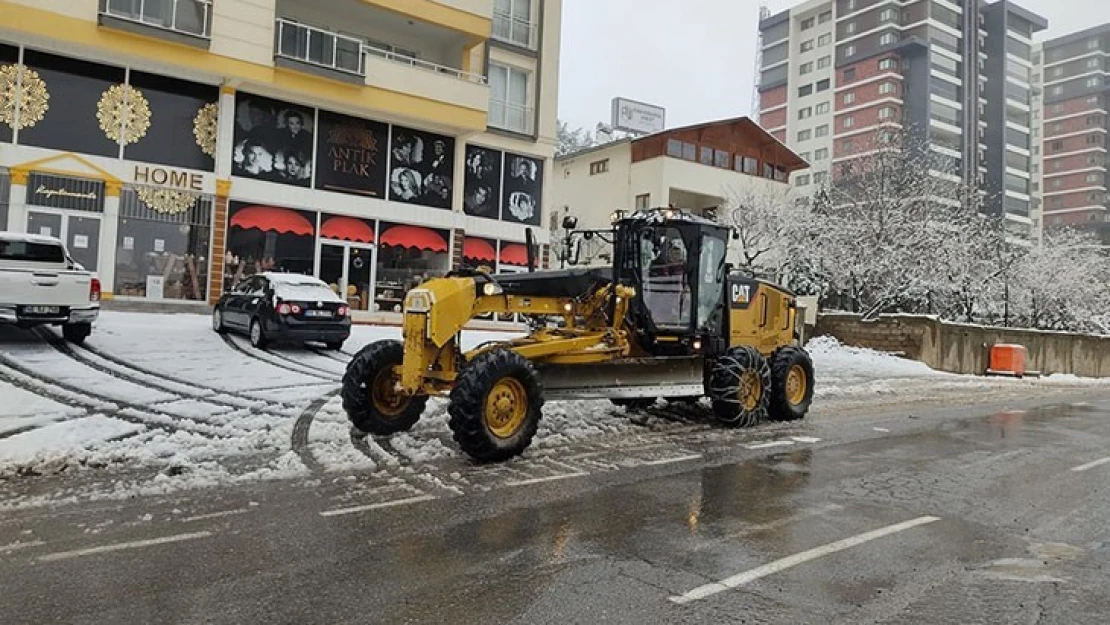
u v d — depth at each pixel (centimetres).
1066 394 1678
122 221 1739
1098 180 8712
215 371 1127
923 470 738
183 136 1823
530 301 799
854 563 460
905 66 7250
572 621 365
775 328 1069
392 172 2125
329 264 2014
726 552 473
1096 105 8794
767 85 8306
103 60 1716
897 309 2536
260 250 1908
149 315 1638
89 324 1228
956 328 2242
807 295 2589
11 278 1141
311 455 694
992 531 537
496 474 655
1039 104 9225
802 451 812
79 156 1684
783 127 8100
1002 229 2839
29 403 837
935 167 3039
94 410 829
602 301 859
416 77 2072
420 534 490
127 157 1755
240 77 1814
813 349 2262
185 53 1748
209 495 566
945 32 7262
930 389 1574
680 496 607
